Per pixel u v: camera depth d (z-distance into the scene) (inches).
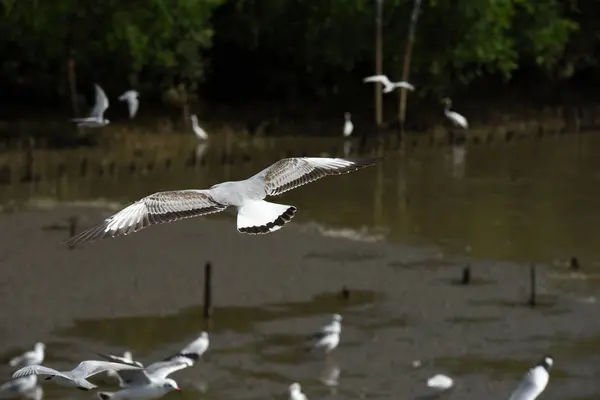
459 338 1107.9
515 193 1913.1
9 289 1259.2
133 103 1657.2
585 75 3395.7
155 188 1966.0
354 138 2721.5
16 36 2522.1
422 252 1454.2
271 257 1423.5
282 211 396.2
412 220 1670.8
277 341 1104.2
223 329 1140.5
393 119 2950.3
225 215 1685.5
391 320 1166.3
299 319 1173.1
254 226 389.4
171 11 2532.0
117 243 1483.8
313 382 990.4
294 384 929.5
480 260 1409.9
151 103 2955.2
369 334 1122.0
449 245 1494.8
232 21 3036.4
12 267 1349.7
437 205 1796.3
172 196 402.6
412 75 2997.0
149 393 727.1
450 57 2842.0
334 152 2464.3
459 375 1007.6
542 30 2982.3
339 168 418.6
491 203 1813.5
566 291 1266.0
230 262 1396.4
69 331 1127.0
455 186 1993.1
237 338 1112.2
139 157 2373.3
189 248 1465.3
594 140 2655.0
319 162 418.9
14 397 950.4
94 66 2854.3
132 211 402.0
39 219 1637.6
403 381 992.9
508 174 2137.1
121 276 1322.6
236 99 3174.2
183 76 2866.6
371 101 3105.3
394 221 1662.2
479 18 2800.2
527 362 1039.0
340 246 1485.0
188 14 2588.6
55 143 2509.8
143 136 2655.0
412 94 3046.3
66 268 1350.9
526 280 1312.7
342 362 1042.1
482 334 1119.6
